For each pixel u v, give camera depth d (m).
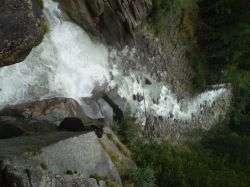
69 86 9.40
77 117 7.97
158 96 12.51
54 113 8.04
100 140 7.75
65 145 5.88
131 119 10.91
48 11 8.95
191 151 13.05
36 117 7.72
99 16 9.85
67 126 7.35
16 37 6.39
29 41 6.64
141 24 11.45
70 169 5.83
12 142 5.80
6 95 7.92
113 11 9.95
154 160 9.49
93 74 10.06
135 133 10.62
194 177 9.30
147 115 12.00
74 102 8.70
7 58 6.55
